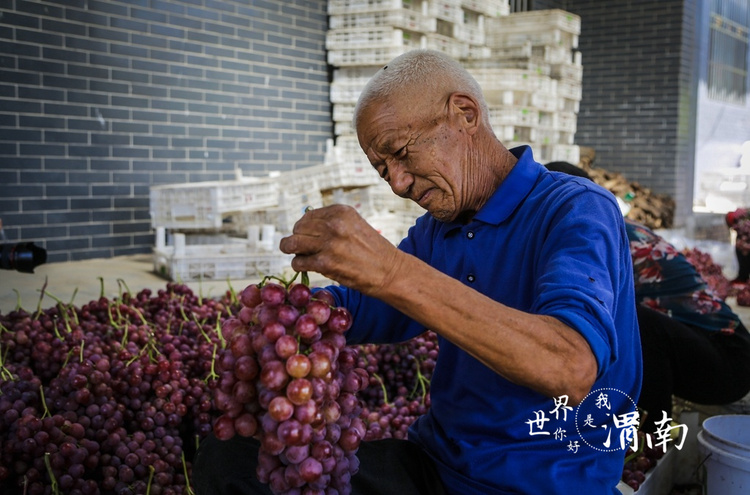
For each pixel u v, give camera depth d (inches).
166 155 246.1
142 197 240.8
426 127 52.3
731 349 92.2
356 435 47.7
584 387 43.3
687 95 416.8
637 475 81.7
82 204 226.7
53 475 67.1
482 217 54.6
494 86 270.5
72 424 71.9
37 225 217.5
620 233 52.0
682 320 93.3
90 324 102.1
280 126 279.4
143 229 241.9
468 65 295.3
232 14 259.8
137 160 238.7
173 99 246.2
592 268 46.3
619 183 393.1
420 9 277.7
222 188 203.0
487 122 56.0
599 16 426.9
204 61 253.4
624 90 424.5
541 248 51.8
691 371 89.7
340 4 280.2
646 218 371.9
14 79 209.2
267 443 43.4
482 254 55.2
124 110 234.1
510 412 53.7
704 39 432.5
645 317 88.7
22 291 171.8
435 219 61.1
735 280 218.7
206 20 252.5
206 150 257.1
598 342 43.3
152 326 106.5
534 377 42.6
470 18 296.0
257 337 43.7
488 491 53.4
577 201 51.3
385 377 94.9
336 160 232.1
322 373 43.1
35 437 69.5
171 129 246.5
